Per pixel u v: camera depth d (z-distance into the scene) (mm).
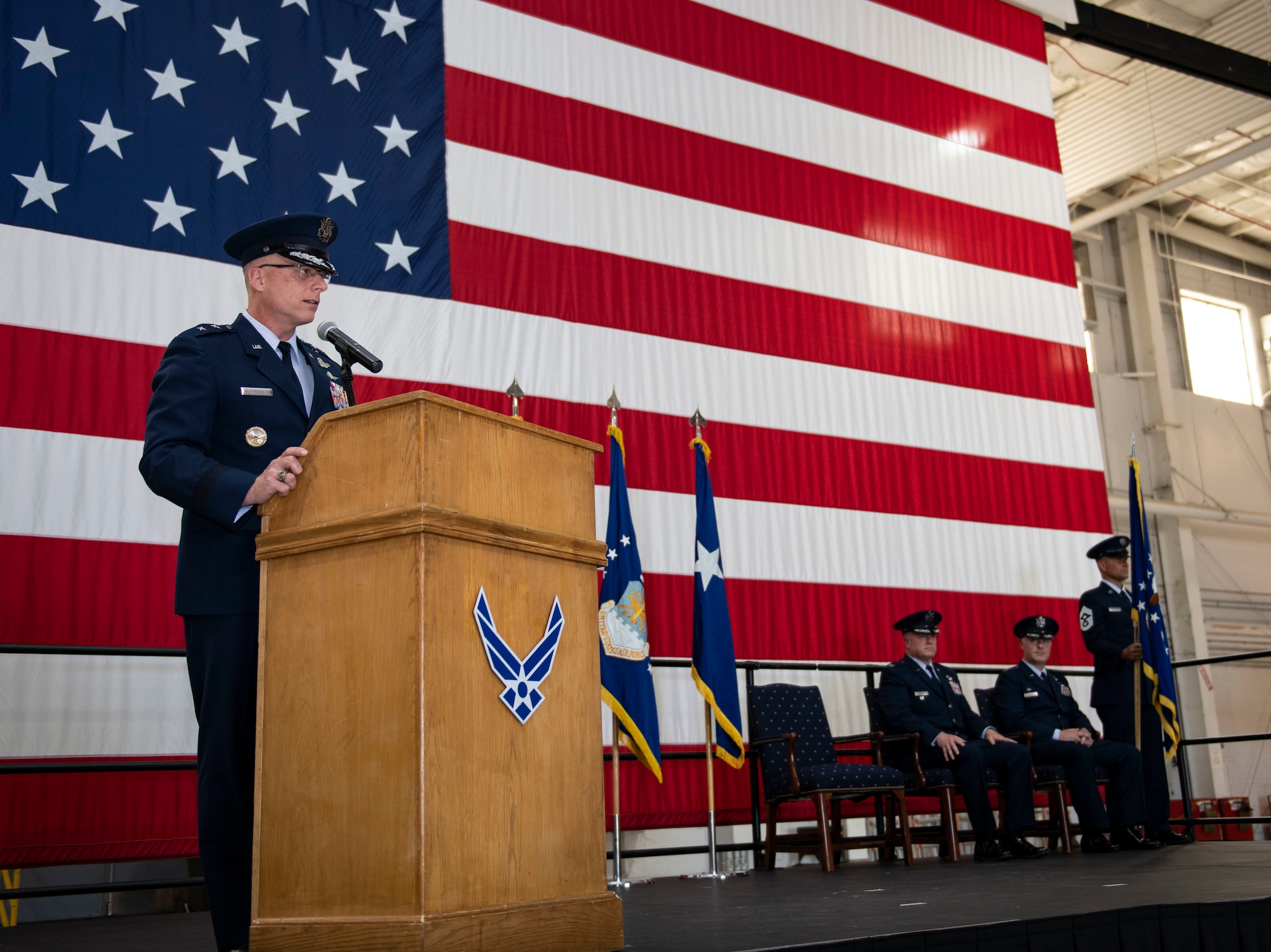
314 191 5551
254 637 2186
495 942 1776
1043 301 7984
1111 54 11008
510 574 1988
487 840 1831
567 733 2049
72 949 2855
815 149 7277
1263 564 14109
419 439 1878
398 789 1770
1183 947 2639
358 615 1885
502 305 5930
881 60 7742
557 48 6461
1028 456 7570
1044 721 6102
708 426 6438
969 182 7910
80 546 4707
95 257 4957
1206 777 12711
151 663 4777
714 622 5527
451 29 6129
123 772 4637
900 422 7125
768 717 5555
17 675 4508
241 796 2148
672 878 5402
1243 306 15094
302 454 2014
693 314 6539
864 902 3242
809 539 6602
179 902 4695
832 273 7121
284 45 5637
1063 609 7402
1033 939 2424
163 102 5262
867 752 6215
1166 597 13234
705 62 6980
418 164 5859
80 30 5129
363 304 5543
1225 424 14344
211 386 2270
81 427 4797
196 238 5203
